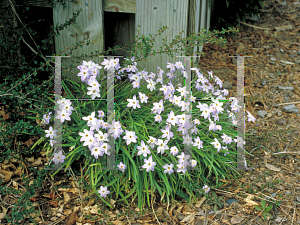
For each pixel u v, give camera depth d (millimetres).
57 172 2545
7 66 2762
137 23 3193
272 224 2223
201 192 2424
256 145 3164
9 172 2432
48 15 3293
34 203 2271
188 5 3158
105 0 3129
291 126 3490
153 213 2293
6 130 2240
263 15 6258
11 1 2855
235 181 2637
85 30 3146
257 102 3951
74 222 2172
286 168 2834
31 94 2459
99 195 2248
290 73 4613
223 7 5566
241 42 5516
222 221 2252
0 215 2121
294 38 5664
